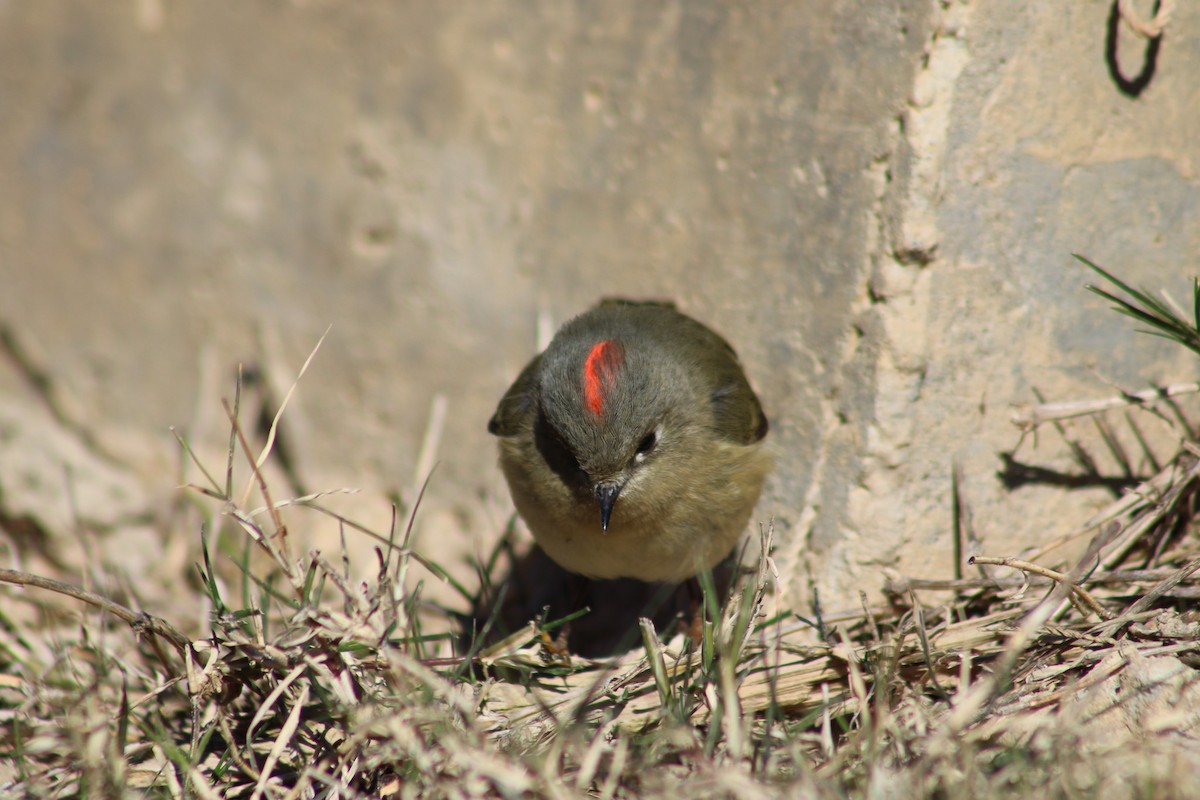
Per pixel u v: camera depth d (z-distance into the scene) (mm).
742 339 10906
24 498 12570
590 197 12055
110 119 14664
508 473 9805
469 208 12781
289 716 7969
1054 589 8531
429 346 12875
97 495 12781
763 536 9148
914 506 9984
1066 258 9906
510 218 12562
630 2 11914
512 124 12570
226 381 13641
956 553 10039
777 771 7344
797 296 10516
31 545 12203
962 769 6895
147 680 9117
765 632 9750
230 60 14125
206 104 14195
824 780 6945
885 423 9930
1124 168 9891
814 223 10398
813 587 10078
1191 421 10086
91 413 14070
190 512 12375
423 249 12969
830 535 10148
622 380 9055
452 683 8453
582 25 12180
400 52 13211
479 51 12789
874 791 6656
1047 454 10008
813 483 10312
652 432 9117
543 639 9766
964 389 9938
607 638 11117
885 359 9930
